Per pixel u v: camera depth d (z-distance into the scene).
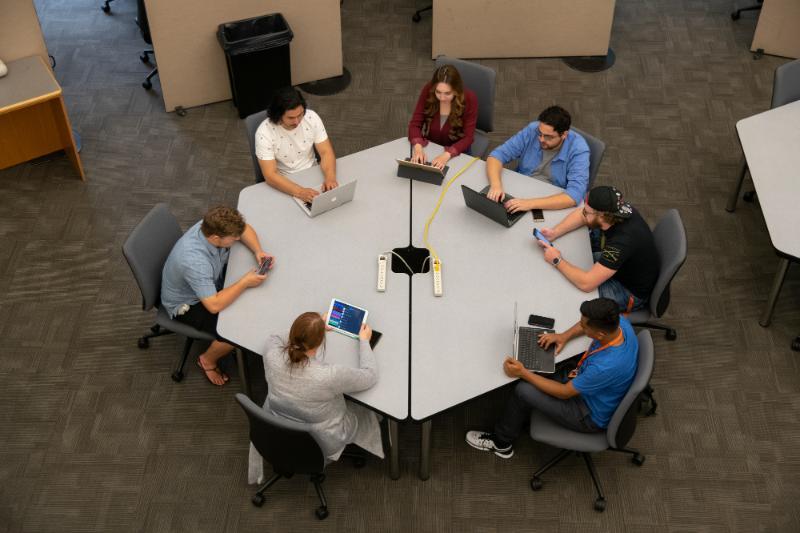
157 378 4.04
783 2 5.79
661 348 4.18
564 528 3.50
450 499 3.59
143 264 3.63
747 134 4.46
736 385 4.02
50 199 4.96
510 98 5.74
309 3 5.45
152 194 5.01
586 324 3.09
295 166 4.19
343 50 6.17
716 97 5.75
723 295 4.44
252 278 3.51
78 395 3.96
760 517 3.53
